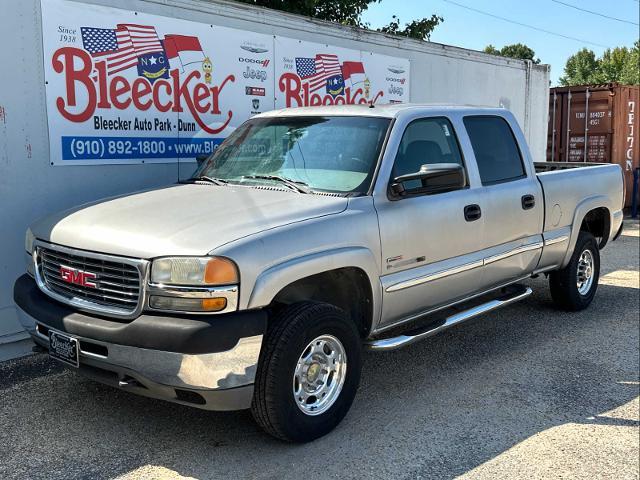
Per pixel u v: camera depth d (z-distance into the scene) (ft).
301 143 15.44
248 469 11.51
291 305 12.16
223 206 12.85
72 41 18.07
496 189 16.96
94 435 12.66
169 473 11.33
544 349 18.26
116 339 11.01
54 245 12.53
